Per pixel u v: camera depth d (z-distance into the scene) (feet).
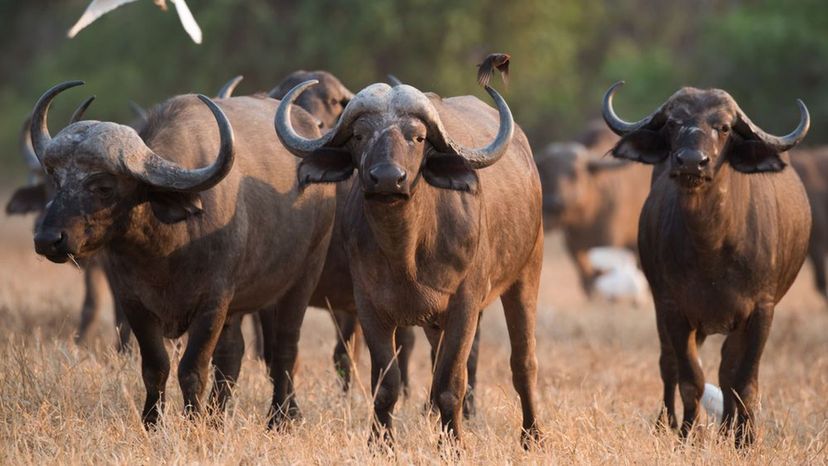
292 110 102.53
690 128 91.20
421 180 79.51
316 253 102.53
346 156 79.92
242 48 347.36
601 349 147.84
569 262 304.30
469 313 84.43
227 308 89.45
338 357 114.83
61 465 74.59
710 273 95.66
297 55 346.33
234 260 89.10
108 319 158.92
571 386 121.90
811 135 329.93
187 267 86.38
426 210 80.64
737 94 335.26
